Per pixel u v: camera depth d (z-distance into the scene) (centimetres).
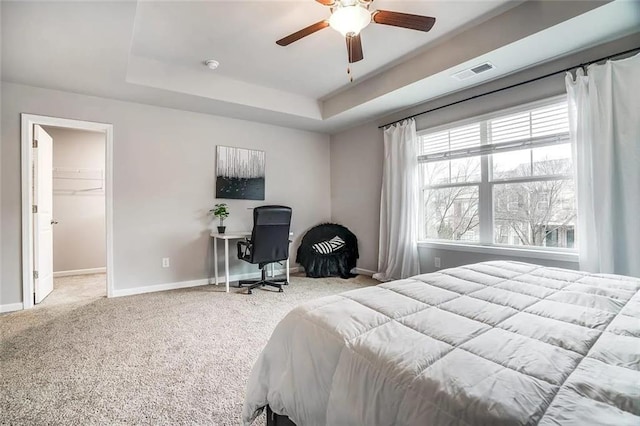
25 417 153
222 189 441
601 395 68
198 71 358
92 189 530
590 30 236
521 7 247
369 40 294
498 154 335
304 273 496
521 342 95
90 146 529
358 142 497
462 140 364
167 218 402
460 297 139
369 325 110
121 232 373
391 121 443
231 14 251
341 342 102
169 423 149
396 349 92
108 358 213
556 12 229
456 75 313
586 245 260
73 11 205
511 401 67
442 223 391
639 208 233
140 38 288
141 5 238
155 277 394
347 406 90
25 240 323
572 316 114
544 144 297
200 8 243
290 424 123
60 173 508
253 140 471
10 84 317
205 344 236
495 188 338
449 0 241
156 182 395
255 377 132
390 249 427
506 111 319
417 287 154
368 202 482
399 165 421
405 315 119
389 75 357
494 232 339
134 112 380
